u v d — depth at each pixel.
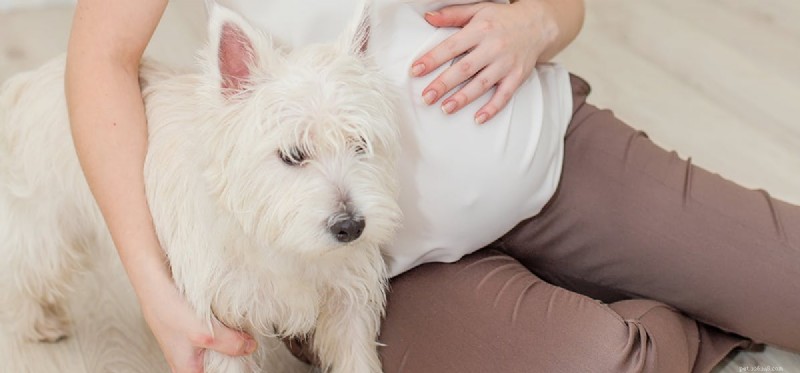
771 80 2.85
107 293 2.03
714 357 1.77
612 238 1.71
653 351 1.49
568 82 1.77
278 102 1.27
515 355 1.51
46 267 1.74
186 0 3.22
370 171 1.33
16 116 1.67
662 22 3.18
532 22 1.60
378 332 1.62
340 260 1.48
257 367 1.59
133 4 1.45
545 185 1.64
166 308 1.42
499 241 1.76
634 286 1.75
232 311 1.46
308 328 1.56
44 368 1.85
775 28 3.15
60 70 1.66
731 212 1.68
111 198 1.43
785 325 1.69
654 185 1.70
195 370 1.47
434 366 1.56
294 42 1.52
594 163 1.72
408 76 1.47
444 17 1.52
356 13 1.34
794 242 1.66
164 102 1.49
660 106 2.71
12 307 1.86
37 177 1.65
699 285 1.69
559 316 1.52
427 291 1.61
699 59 2.96
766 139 2.57
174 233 1.42
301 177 1.29
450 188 1.51
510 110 1.55
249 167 1.28
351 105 1.29
